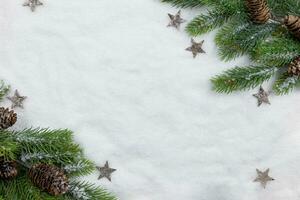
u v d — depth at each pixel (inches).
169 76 50.7
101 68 50.8
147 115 50.7
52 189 45.3
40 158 46.9
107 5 50.9
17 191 46.3
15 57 50.8
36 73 50.8
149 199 50.6
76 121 50.6
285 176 50.3
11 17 50.9
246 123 50.3
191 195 50.5
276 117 50.2
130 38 50.9
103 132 50.7
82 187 47.9
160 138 50.6
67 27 50.9
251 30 47.0
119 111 50.7
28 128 50.3
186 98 50.6
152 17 50.9
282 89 47.0
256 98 50.1
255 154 50.3
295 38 46.4
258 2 45.8
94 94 50.8
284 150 50.2
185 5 49.6
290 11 46.8
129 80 50.8
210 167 50.5
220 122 50.4
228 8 47.0
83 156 49.9
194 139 50.6
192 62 50.6
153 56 50.8
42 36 50.9
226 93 50.3
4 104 50.6
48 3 50.9
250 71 47.4
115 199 48.5
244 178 50.3
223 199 50.4
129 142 50.6
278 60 46.5
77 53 50.9
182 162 50.6
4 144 44.8
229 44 47.2
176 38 50.7
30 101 50.6
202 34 48.7
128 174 50.6
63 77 50.8
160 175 50.6
